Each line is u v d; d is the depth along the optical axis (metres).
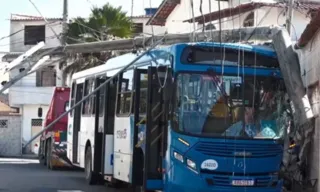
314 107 14.49
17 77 15.07
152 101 12.07
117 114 14.78
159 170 12.11
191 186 11.16
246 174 11.34
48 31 44.00
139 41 17.47
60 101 24.84
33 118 44.12
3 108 44.31
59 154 23.72
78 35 31.56
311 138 14.02
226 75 11.60
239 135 11.40
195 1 30.55
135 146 12.93
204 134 11.28
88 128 17.53
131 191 15.72
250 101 11.62
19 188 16.56
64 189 16.33
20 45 44.41
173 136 11.34
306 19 22.45
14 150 40.97
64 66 33.47
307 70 15.48
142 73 13.06
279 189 11.70
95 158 16.22
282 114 11.81
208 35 14.58
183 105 11.40
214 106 11.46
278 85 11.88
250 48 11.87
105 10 32.41
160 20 35.47
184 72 11.45
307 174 14.18
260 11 23.95
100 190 16.08
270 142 11.56
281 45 11.92
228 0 27.81
